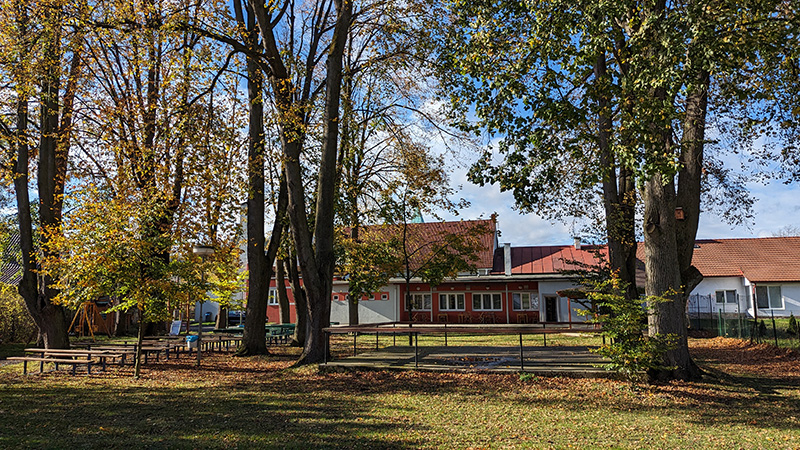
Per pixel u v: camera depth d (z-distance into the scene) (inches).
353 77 791.1
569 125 388.8
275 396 380.8
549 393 380.2
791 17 362.6
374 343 836.0
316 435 263.7
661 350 393.4
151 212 448.8
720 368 514.3
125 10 508.7
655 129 359.3
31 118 657.6
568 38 366.9
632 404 345.7
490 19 406.0
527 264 1544.0
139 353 479.8
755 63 341.7
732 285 1402.6
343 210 861.8
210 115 599.2
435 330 463.5
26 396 379.6
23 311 853.8
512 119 402.0
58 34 529.3
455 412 323.9
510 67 393.1
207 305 1898.4
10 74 553.3
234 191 553.6
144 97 578.6
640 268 1395.2
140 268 448.5
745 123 471.2
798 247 1455.5
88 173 645.3
